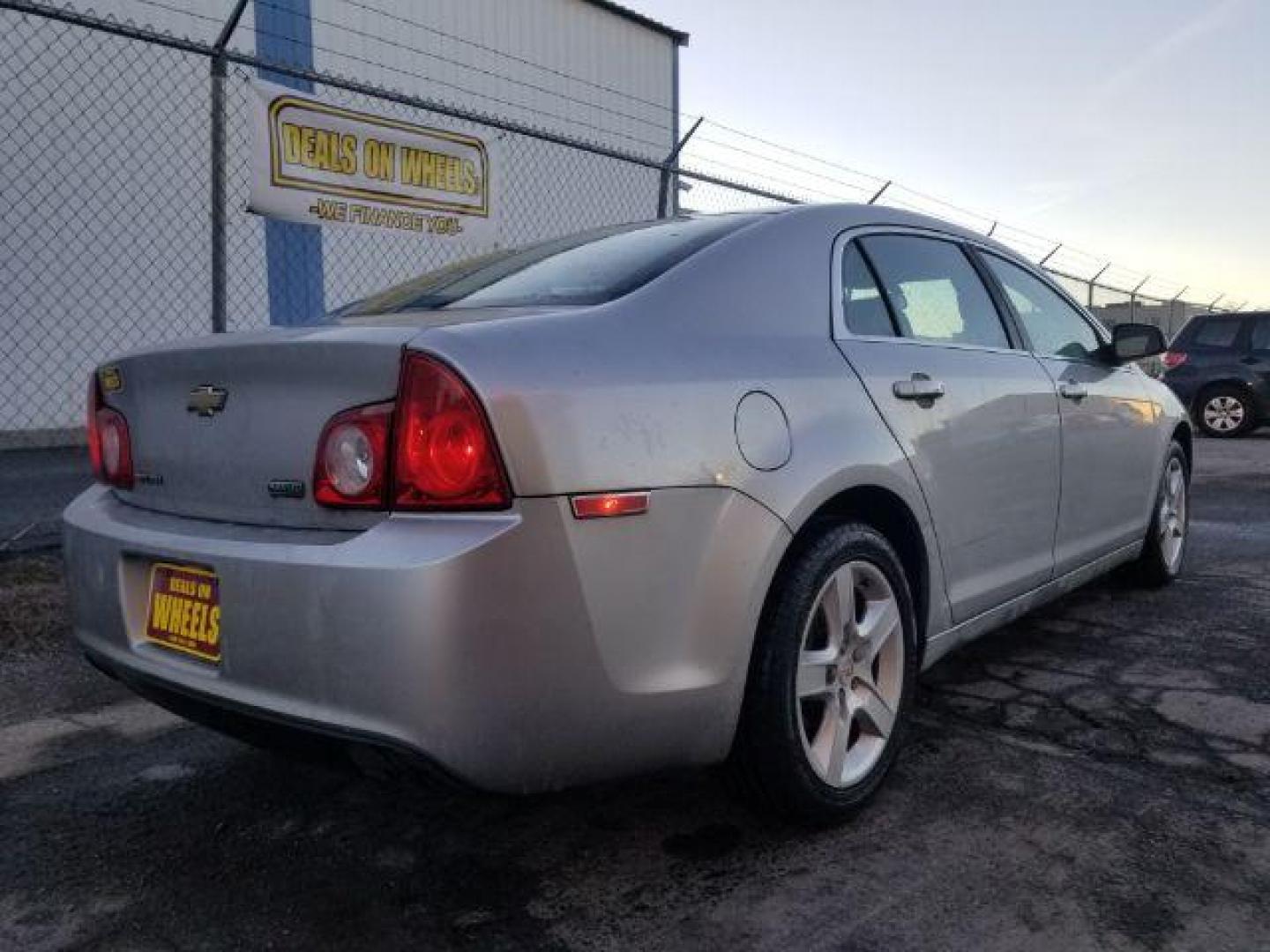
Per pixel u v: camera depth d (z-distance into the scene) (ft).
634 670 6.59
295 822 8.46
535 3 47.39
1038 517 11.16
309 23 38.04
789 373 8.00
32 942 6.77
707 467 6.97
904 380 9.10
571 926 6.87
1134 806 8.48
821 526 8.02
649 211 45.09
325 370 6.64
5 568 15.38
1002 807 8.48
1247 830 8.05
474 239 22.72
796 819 7.92
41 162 31.65
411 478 6.22
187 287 34.71
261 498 7.02
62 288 32.30
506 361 6.34
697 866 7.63
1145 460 14.10
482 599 6.00
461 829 8.30
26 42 30.68
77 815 8.61
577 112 49.73
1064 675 11.76
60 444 32.58
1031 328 12.20
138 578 7.69
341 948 6.66
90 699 11.37
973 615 10.16
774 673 7.48
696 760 7.08
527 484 6.14
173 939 6.79
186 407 7.55
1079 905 6.99
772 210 9.47
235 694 6.73
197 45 16.61
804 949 6.55
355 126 20.08
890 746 8.60
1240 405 42.06
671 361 7.20
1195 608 14.53
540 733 6.28
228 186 34.50
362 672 6.09
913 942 6.60
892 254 10.15
